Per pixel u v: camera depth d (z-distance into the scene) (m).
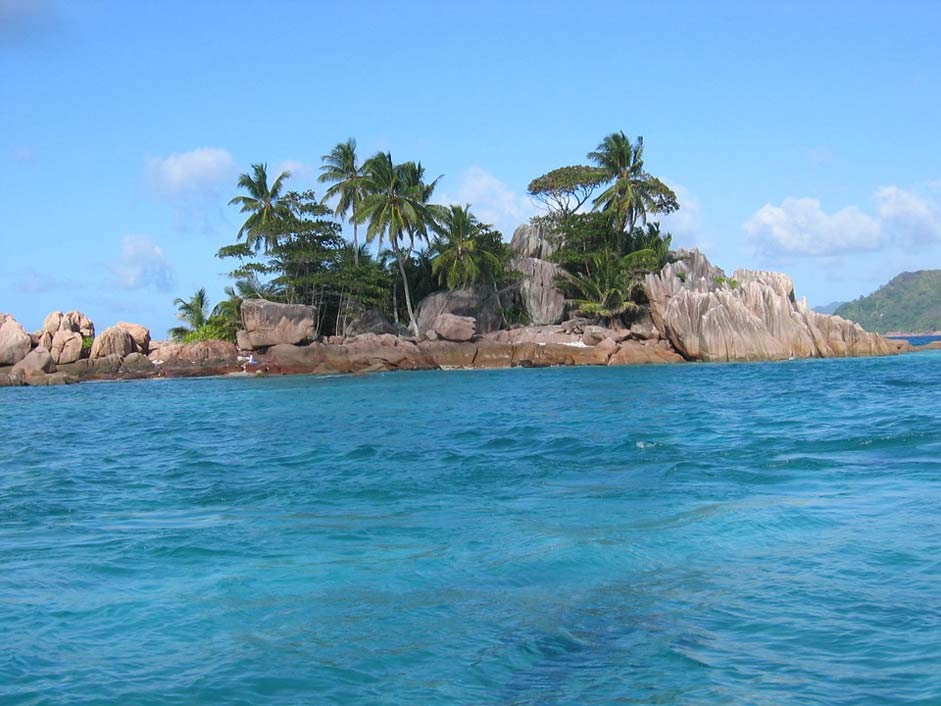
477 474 14.89
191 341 67.81
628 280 66.88
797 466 14.16
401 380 48.84
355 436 21.58
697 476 13.60
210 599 8.00
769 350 57.69
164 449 20.88
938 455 14.75
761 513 10.67
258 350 60.53
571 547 9.45
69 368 57.09
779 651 6.37
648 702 5.64
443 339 61.16
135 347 60.81
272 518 11.70
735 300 58.66
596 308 64.00
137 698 5.87
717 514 10.75
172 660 6.55
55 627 7.29
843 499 11.32
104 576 8.86
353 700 5.82
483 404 30.58
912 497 11.23
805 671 6.00
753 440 17.78
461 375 52.47
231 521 11.59
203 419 29.05
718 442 17.66
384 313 70.19
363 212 66.06
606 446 17.69
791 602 7.36
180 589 8.34
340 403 33.44
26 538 10.83
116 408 35.72
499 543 9.78
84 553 9.86
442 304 67.25
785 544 9.21
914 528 9.59
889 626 6.72
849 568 8.23
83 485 15.44
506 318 68.62
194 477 15.98
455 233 66.69
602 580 8.27
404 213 66.00
